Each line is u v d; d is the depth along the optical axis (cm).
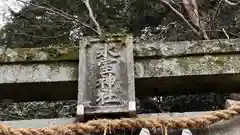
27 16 630
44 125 261
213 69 273
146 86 283
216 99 514
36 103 572
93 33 616
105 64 270
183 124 244
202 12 585
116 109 250
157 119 245
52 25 631
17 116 567
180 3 591
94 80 263
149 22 653
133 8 649
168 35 592
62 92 285
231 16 579
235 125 255
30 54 283
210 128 255
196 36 540
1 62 280
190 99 525
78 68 276
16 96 291
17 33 627
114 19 652
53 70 278
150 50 281
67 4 641
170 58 280
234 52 280
